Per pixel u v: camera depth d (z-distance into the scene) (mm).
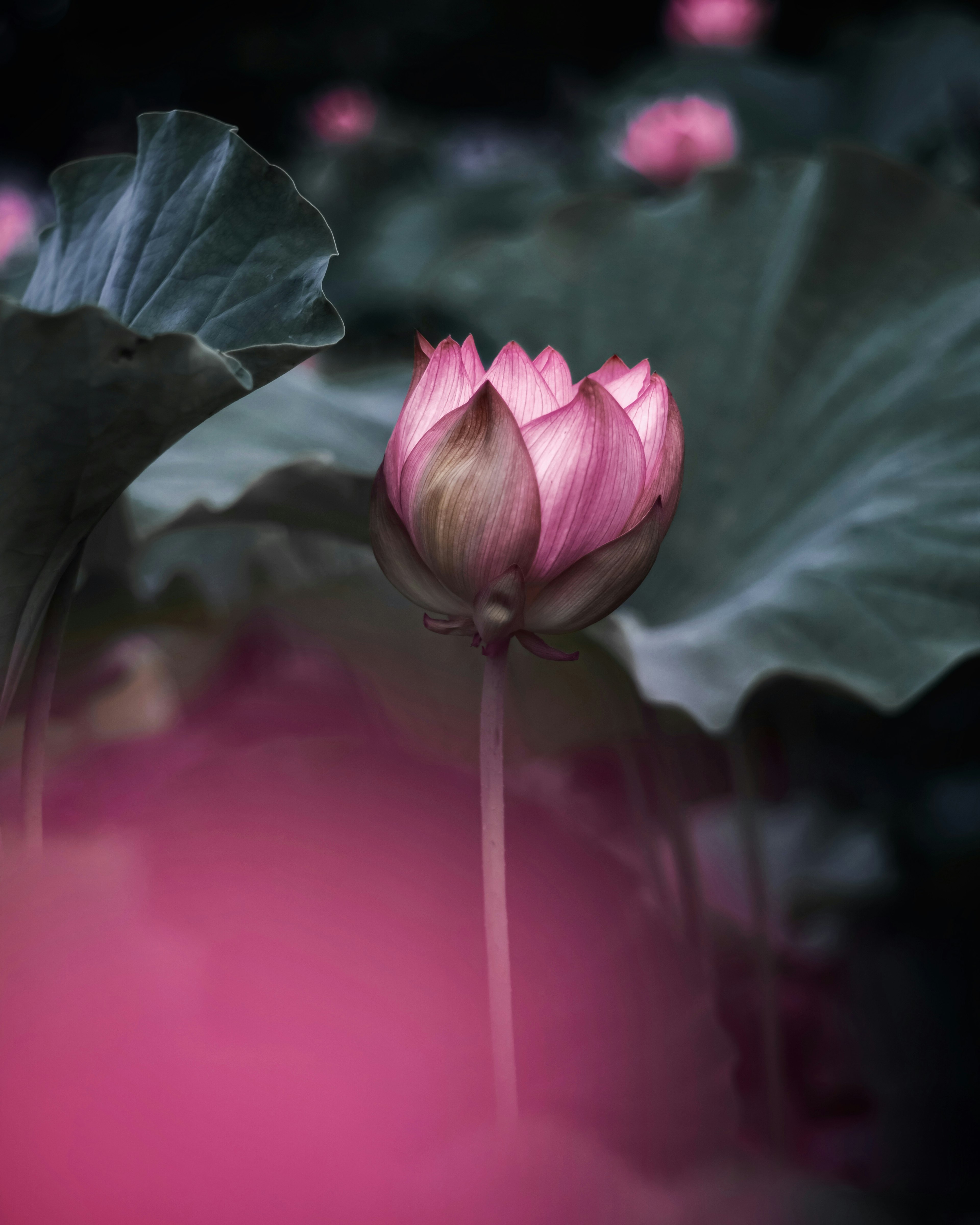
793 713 2605
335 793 1656
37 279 1387
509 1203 1340
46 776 2156
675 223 2281
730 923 2090
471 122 14859
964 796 2465
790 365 1979
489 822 1272
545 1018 1588
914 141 4543
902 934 2309
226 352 1269
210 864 1580
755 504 1931
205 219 1305
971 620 1554
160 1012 1341
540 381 1279
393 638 1739
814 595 1605
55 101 15273
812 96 5938
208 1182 1315
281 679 2641
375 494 1280
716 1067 1580
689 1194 1469
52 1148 1295
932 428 1694
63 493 1242
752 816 1686
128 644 2562
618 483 1250
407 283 5184
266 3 14836
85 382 1214
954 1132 1810
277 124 14820
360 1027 1498
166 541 2172
